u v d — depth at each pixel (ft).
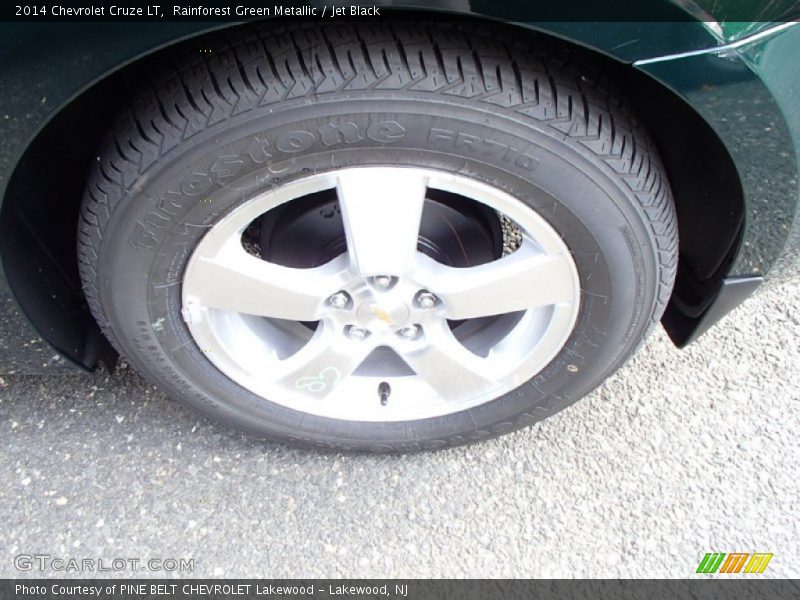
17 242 5.25
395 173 4.62
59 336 5.90
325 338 5.84
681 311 6.23
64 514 6.39
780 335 7.53
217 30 4.40
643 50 4.10
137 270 4.99
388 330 5.78
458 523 6.35
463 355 5.90
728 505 6.41
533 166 4.52
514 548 6.20
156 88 4.47
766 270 5.54
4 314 5.41
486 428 6.39
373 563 6.13
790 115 4.41
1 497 6.48
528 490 6.54
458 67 4.25
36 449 6.79
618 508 6.42
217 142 4.35
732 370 7.29
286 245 5.86
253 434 6.54
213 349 5.69
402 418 6.28
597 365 5.74
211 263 5.06
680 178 5.50
